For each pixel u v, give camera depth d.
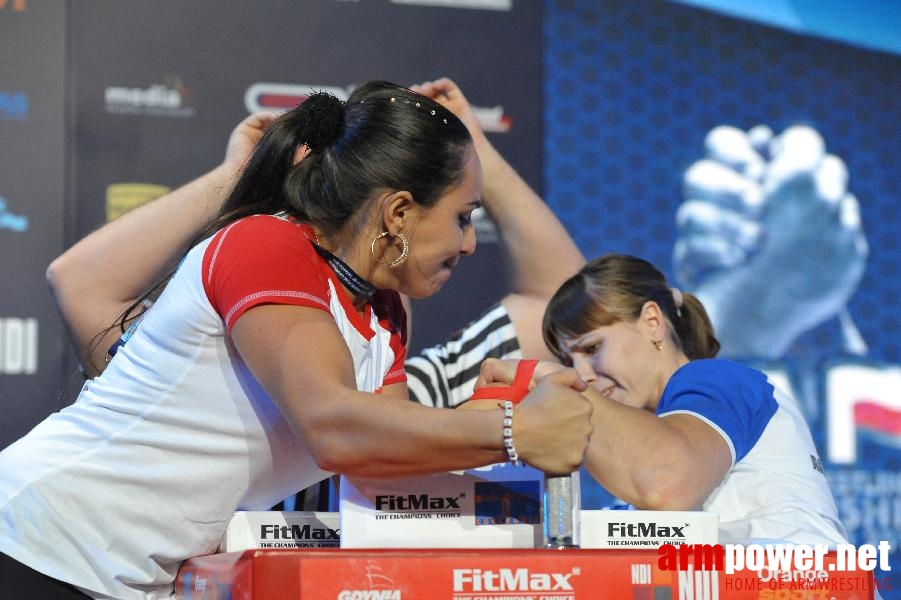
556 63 3.86
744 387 2.12
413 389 2.89
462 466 1.38
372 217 1.62
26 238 3.44
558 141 3.86
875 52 4.07
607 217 3.88
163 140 3.54
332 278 1.64
